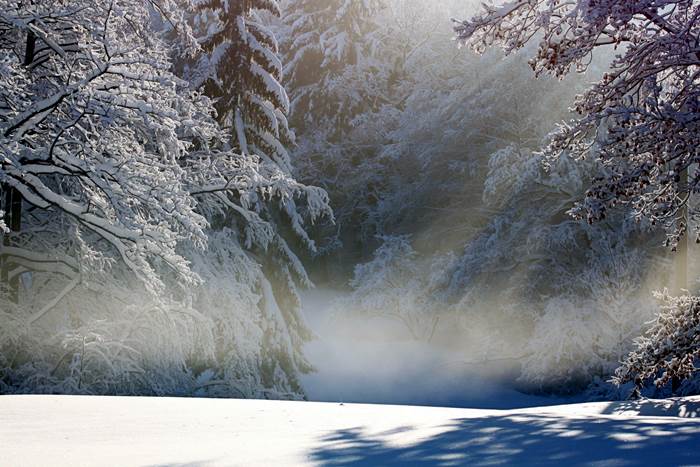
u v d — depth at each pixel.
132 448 4.11
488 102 37.03
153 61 13.95
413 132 41.28
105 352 16.59
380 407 7.88
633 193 10.72
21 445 4.20
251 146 24.86
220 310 20.78
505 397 29.64
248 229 23.28
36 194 15.01
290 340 24.17
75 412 6.15
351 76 45.22
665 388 21.78
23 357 16.00
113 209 14.84
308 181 44.75
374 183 45.44
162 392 17.27
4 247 15.99
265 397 21.81
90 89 13.66
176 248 20.48
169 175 15.40
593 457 3.42
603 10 9.12
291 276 26.48
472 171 37.84
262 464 3.46
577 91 33.12
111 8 13.68
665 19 10.43
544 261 29.77
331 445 4.14
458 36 10.73
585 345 27.11
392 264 37.34
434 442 4.14
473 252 32.78
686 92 10.59
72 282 16.34
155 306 16.70
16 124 13.84
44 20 15.02
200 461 3.58
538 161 28.33
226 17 24.44
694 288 24.97
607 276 27.56
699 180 10.73
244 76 24.33
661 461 3.22
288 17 47.38
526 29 10.63
